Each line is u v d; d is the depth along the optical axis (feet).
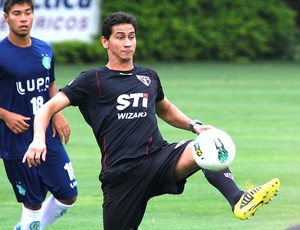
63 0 293.64
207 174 67.72
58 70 271.08
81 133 158.61
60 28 294.46
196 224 94.48
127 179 69.31
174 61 311.88
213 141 65.51
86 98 70.74
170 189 69.46
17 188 82.99
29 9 81.82
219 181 66.90
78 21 295.89
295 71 279.49
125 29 70.23
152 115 70.69
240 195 65.72
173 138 152.66
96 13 297.94
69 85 70.38
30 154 66.64
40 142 67.00
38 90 83.05
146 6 308.60
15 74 81.51
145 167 69.05
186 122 74.95
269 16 321.93
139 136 69.62
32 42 83.41
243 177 118.93
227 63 308.40
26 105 82.33
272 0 321.73
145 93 70.85
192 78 254.27
